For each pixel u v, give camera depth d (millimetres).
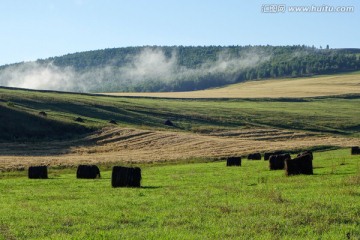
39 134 114938
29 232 20969
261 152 87562
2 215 24969
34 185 42062
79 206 27188
